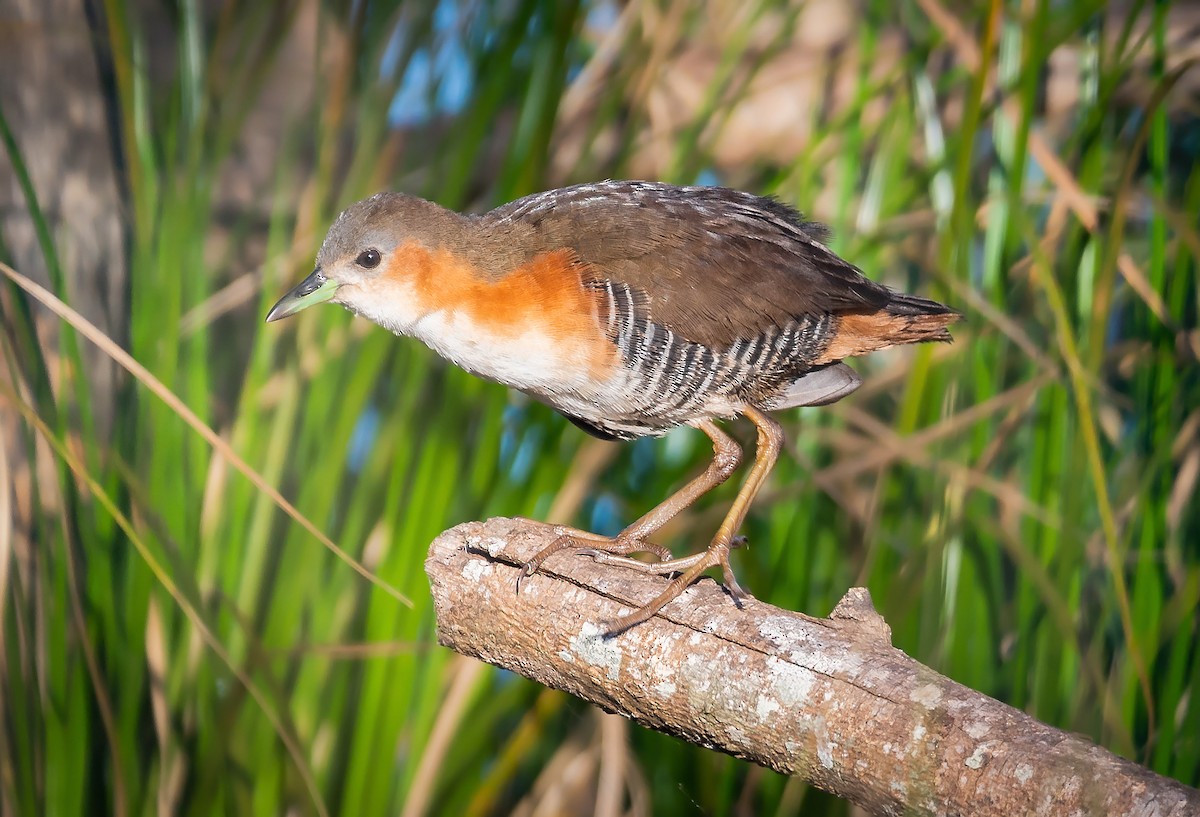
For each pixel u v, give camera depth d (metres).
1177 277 7.23
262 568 7.02
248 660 6.78
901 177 8.15
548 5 7.42
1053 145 9.08
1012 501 7.18
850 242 8.06
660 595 5.29
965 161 6.98
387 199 6.69
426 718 7.11
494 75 7.33
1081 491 7.03
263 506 7.03
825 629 4.89
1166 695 6.90
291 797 7.08
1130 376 8.19
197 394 7.02
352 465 8.84
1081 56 7.98
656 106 8.82
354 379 7.08
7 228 7.30
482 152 8.75
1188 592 7.02
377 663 6.96
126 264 7.46
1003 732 4.20
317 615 7.05
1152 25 7.18
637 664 5.15
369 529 7.34
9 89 7.38
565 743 8.55
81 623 6.64
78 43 7.46
